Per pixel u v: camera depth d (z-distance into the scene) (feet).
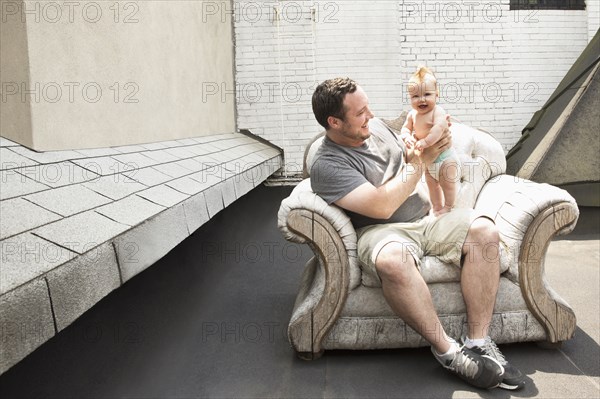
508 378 6.15
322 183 6.87
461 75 20.42
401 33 20.42
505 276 7.09
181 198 7.75
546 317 7.06
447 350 6.39
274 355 7.21
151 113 10.80
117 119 9.05
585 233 13.94
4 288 3.46
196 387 6.29
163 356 7.11
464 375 6.26
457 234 6.64
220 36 18.08
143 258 5.84
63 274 4.12
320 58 20.71
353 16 20.49
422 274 6.82
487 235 6.54
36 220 4.81
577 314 8.42
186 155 11.35
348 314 7.03
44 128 6.78
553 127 15.43
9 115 6.56
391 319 7.02
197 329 8.09
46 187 5.75
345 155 6.95
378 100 20.66
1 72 6.51
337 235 6.86
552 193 7.09
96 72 8.25
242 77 20.86
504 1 20.13
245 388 6.28
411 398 6.04
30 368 6.49
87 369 6.59
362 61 20.58
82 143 7.79
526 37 20.24
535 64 20.36
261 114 20.99
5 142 6.42
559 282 9.97
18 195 5.20
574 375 6.51
